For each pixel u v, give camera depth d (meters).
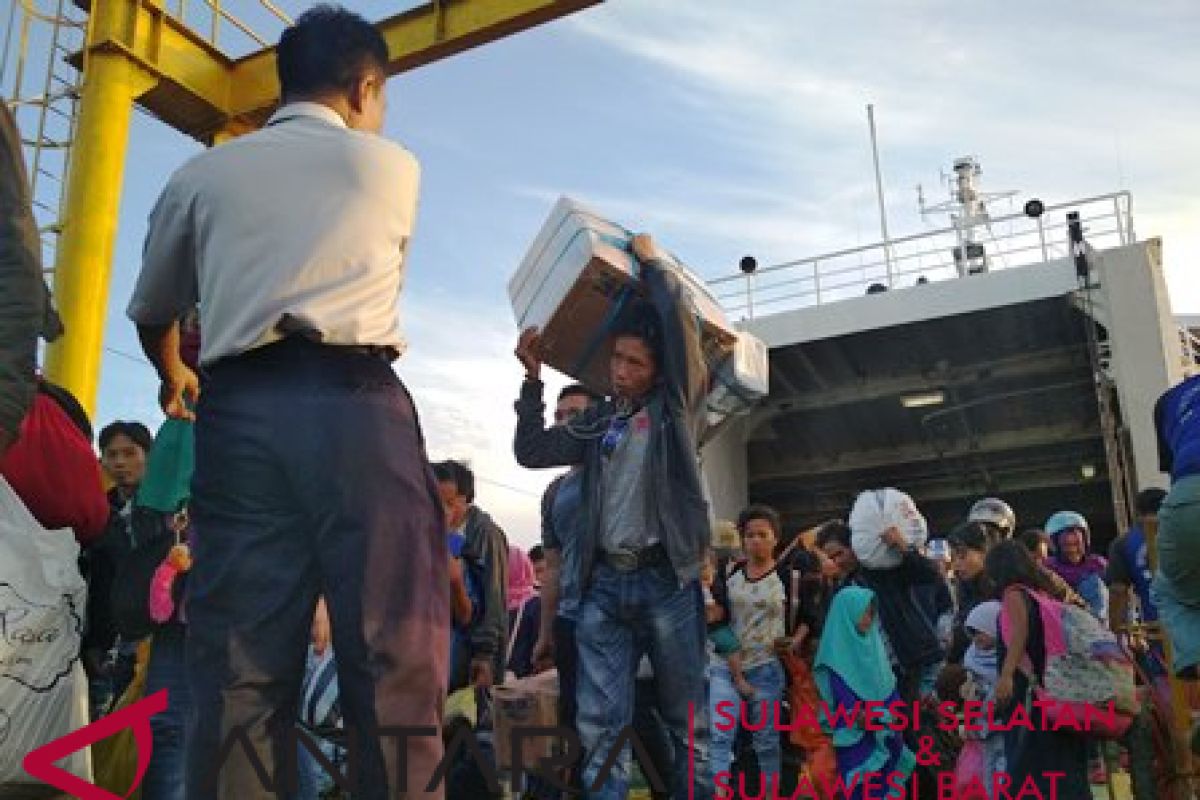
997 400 19.77
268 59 12.88
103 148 11.29
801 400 19.72
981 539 5.91
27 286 2.21
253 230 2.09
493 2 11.30
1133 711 4.20
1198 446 3.49
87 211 11.08
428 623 2.01
